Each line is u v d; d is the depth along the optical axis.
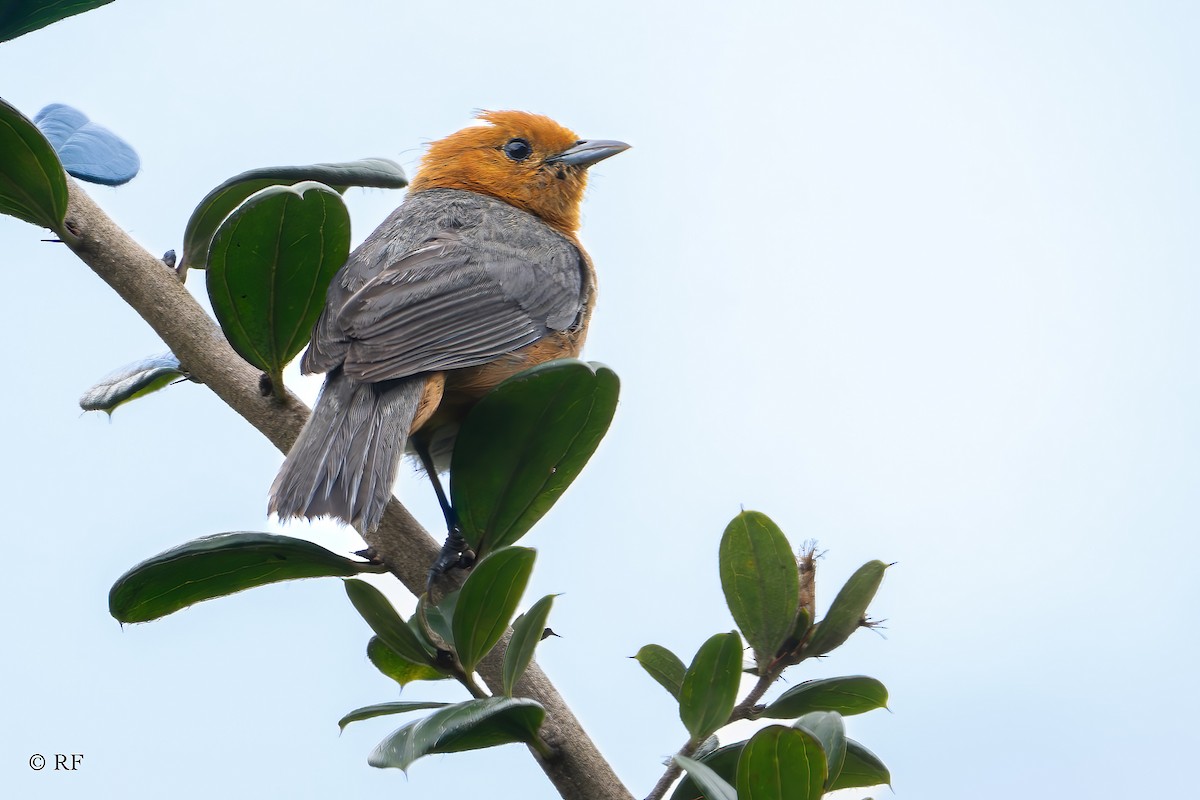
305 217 5.48
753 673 5.38
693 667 4.82
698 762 4.54
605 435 5.57
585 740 4.95
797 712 5.27
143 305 6.06
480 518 5.59
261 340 5.77
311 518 5.96
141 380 6.63
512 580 4.76
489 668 5.27
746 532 5.34
